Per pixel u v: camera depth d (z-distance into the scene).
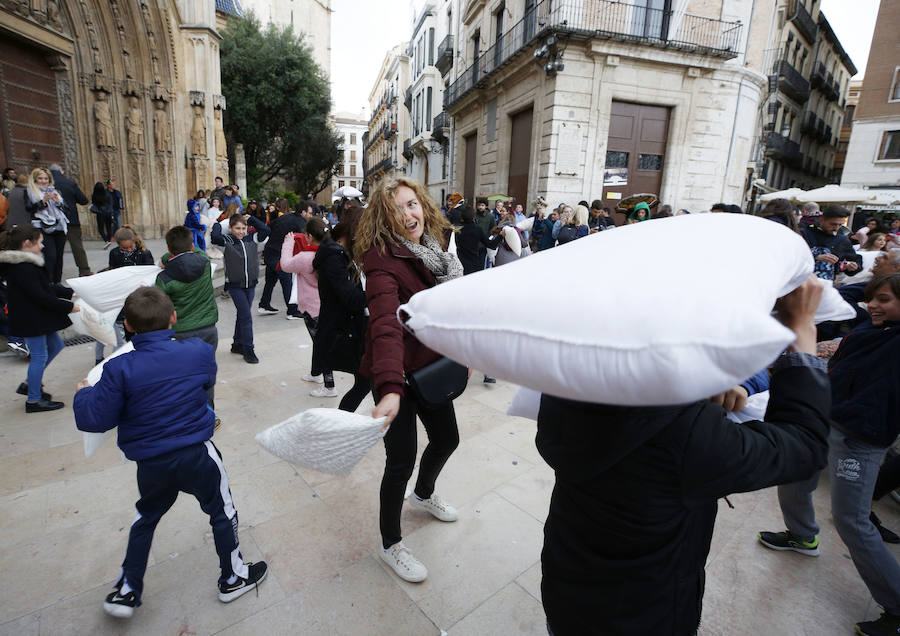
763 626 1.78
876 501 2.67
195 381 1.67
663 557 0.88
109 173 11.12
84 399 1.54
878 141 18.95
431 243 1.81
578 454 0.88
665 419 0.80
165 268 2.81
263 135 21.33
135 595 1.65
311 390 3.79
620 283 0.65
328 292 2.69
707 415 0.83
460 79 18.78
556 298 0.68
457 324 0.78
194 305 2.87
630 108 12.41
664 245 0.72
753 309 0.57
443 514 2.24
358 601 1.79
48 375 3.85
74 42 10.30
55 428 3.00
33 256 3.02
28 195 5.38
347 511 2.32
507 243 5.09
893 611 1.71
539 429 1.02
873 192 10.85
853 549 1.76
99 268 7.26
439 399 1.74
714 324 0.56
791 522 2.13
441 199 23.80
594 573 0.93
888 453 2.55
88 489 2.40
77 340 4.74
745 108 13.22
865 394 1.72
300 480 2.56
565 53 11.50
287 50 20.69
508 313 0.72
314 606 1.77
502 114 14.89
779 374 0.93
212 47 13.46
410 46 33.19
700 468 0.80
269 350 4.82
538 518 2.31
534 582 1.92
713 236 0.75
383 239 1.72
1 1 8.33
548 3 12.09
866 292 1.85
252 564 1.88
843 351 1.88
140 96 11.62
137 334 1.64
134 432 1.58
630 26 11.86
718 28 12.29
